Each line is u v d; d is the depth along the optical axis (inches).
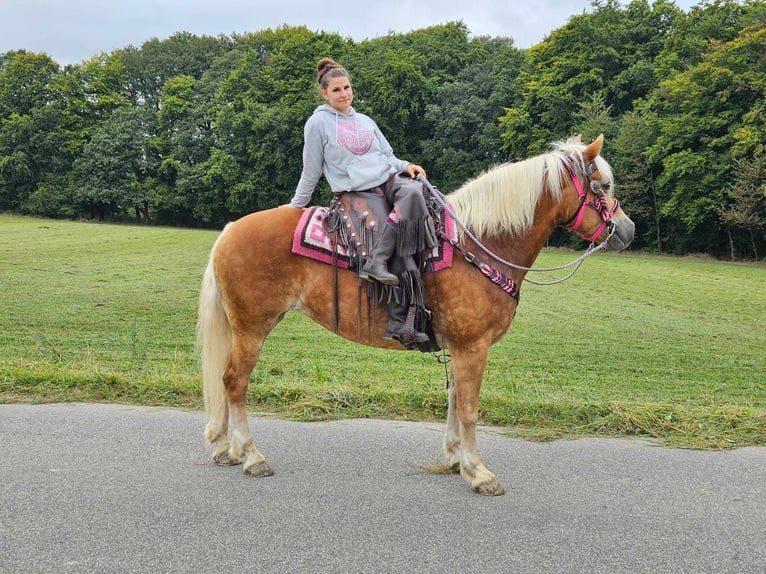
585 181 167.5
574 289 820.6
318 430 203.9
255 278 166.2
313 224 164.4
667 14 1654.8
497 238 163.5
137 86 2421.3
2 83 2210.9
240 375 170.4
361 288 161.8
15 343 400.2
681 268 1077.8
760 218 1196.5
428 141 1823.3
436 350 169.5
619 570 121.6
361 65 1982.0
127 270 850.8
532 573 120.0
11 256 950.4
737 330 557.6
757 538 134.6
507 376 350.0
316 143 165.6
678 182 1290.6
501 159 1759.4
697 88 1267.2
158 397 233.6
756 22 1282.0
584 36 1608.0
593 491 157.6
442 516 142.7
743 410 223.0
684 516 144.2
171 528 134.8
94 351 383.6
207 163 1974.7
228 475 165.0
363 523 138.6
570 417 215.9
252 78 2063.2
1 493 149.6
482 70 1892.2
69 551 125.0
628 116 1412.4
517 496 154.4
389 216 156.3
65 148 2114.9
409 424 212.2
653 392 319.0
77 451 178.2
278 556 124.4
